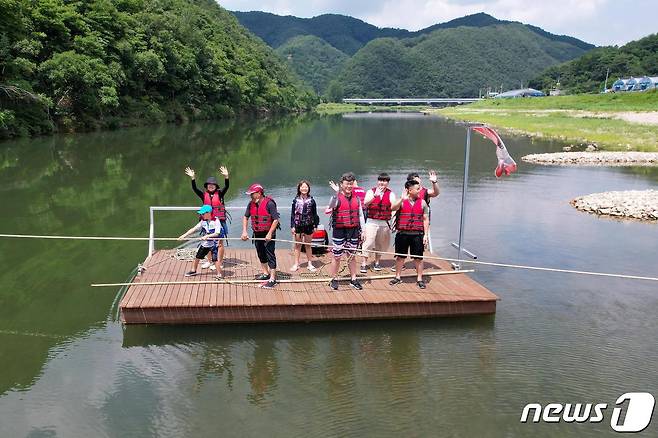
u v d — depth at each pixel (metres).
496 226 12.47
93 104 41.84
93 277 9.02
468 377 5.86
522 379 5.83
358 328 7.04
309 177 20.69
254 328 6.99
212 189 8.00
